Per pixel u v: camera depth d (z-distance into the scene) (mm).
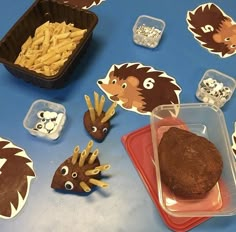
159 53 469
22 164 380
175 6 515
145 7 510
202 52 472
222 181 370
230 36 489
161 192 352
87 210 357
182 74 452
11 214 353
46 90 431
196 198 360
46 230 346
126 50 469
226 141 382
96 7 503
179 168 345
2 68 445
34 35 454
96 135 391
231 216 357
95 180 348
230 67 462
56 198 362
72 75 441
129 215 355
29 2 505
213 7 516
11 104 421
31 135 400
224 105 429
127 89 435
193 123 413
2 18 489
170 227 349
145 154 389
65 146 394
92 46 469
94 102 418
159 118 405
